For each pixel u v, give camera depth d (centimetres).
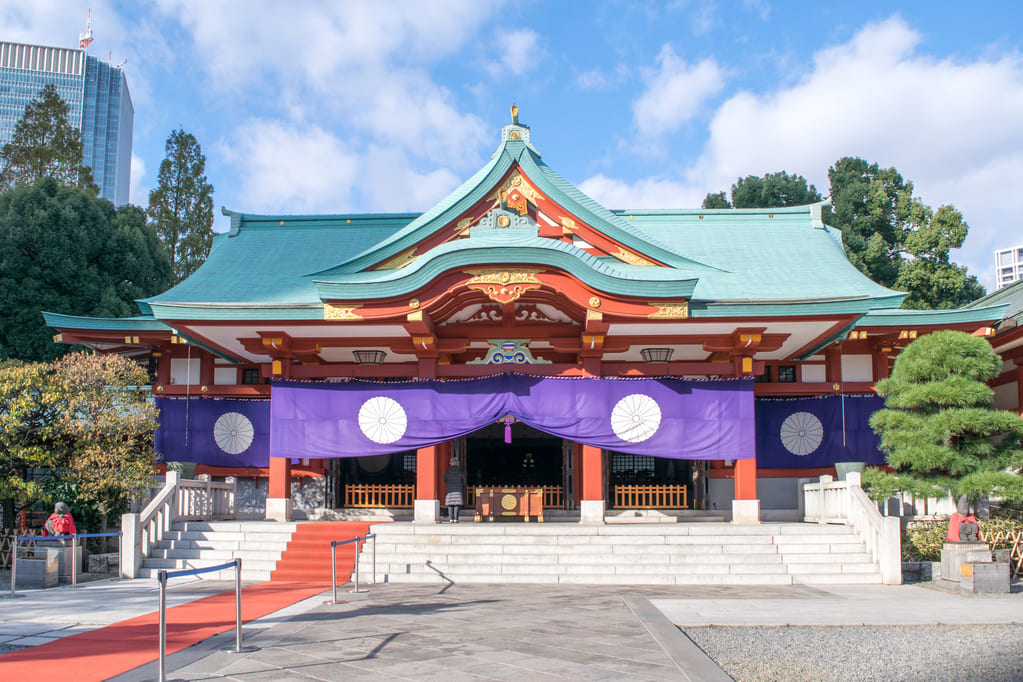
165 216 5088
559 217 2014
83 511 1842
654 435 1981
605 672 825
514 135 2022
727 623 1134
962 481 1575
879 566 1631
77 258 3447
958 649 972
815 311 1855
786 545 1727
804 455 2295
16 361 2008
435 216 1994
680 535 1766
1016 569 1656
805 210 2586
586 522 1961
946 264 4216
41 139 4506
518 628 1080
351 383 2034
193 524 1875
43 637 1016
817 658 920
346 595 1419
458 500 2073
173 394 2359
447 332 2105
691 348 2267
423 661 873
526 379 1998
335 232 2628
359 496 2398
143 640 992
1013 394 2452
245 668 838
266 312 1903
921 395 1661
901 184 4803
